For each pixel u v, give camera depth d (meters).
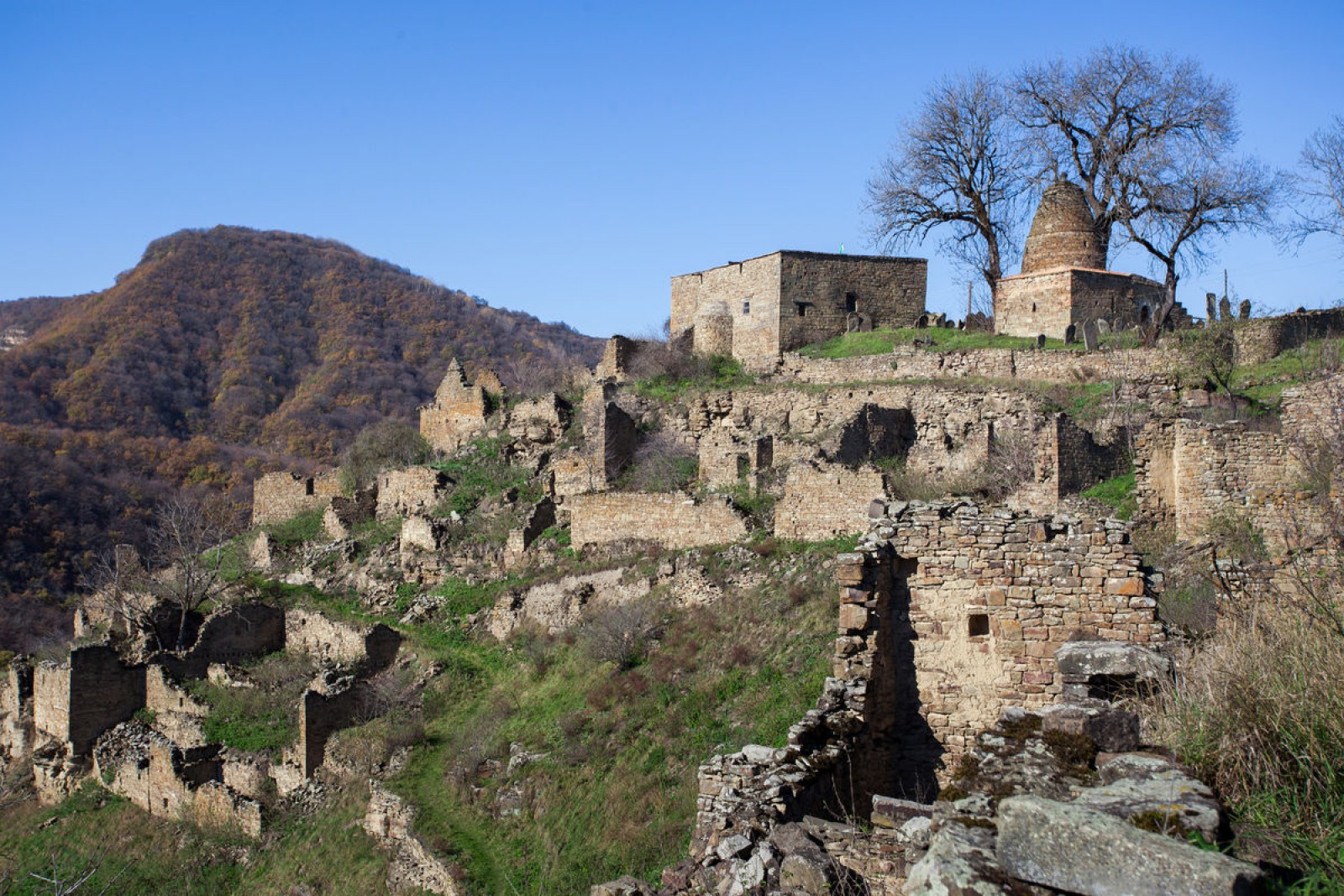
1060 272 42.56
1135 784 7.08
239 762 32.09
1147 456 20.67
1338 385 19.34
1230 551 17.48
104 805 34.41
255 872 27.33
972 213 50.69
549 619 33.47
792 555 29.23
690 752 21.55
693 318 49.84
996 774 8.10
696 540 33.25
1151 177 41.75
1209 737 8.09
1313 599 9.77
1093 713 8.35
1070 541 11.48
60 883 24.62
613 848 19.28
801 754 10.66
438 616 37.38
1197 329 37.94
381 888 23.06
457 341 118.38
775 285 46.16
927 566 11.92
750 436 38.69
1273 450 19.52
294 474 53.06
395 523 45.00
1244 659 8.88
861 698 11.37
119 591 43.16
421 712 30.86
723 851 9.13
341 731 31.14
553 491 41.38
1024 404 35.62
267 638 39.88
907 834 8.55
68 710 36.47
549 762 23.73
